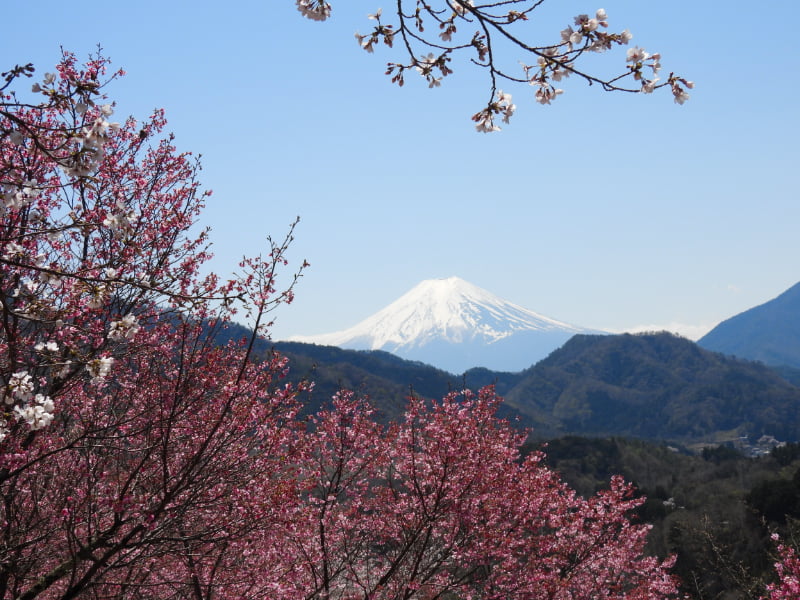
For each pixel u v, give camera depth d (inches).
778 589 496.7
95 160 181.8
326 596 453.7
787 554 507.8
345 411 492.4
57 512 325.4
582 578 665.6
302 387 354.3
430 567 487.2
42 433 314.7
